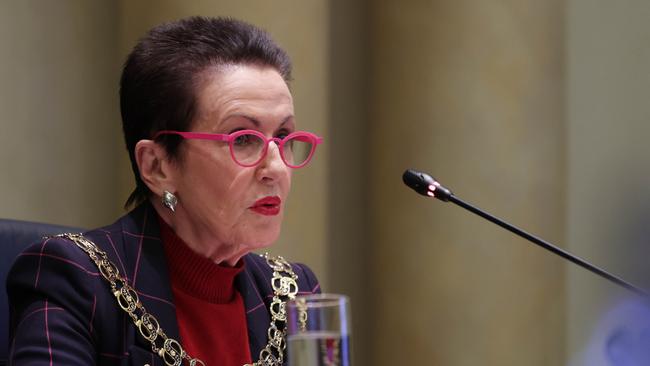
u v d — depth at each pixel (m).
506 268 13.66
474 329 13.65
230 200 7.92
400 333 13.98
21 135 13.26
